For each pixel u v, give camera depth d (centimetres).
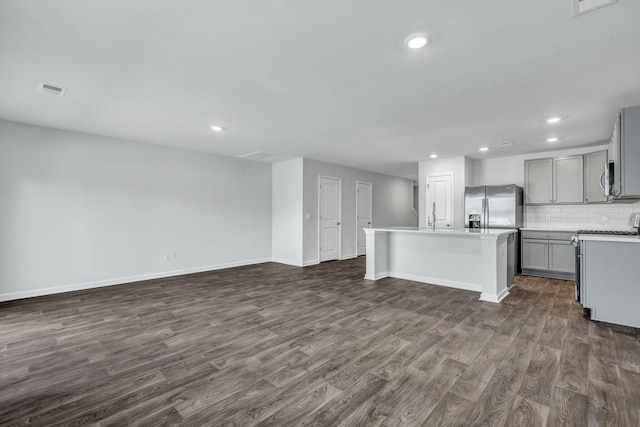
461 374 207
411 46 213
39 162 404
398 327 292
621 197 315
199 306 360
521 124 392
